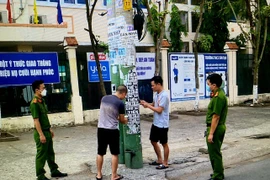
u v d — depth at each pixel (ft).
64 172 18.03
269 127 30.83
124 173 17.21
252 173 17.13
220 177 15.74
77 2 43.47
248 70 51.29
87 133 30.63
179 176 17.03
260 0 49.88
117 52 18.17
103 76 37.22
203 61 44.88
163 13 34.24
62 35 37.45
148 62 40.24
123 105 16.31
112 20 18.37
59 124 34.27
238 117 37.68
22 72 32.17
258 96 52.47
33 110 15.74
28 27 35.35
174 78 42.01
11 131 31.40
